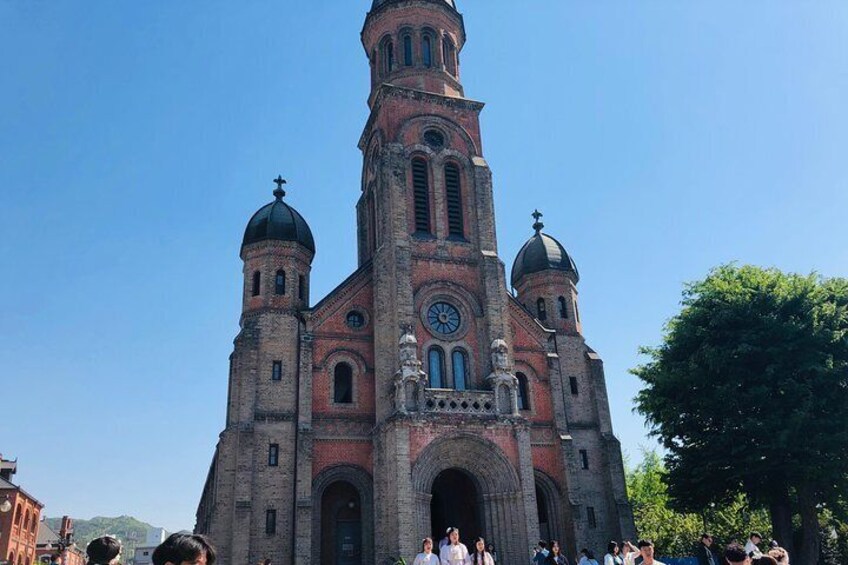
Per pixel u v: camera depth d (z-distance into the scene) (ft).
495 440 128.98
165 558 20.53
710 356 125.39
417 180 153.89
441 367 138.21
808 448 115.03
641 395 143.64
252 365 132.57
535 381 149.89
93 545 26.84
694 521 184.65
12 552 223.92
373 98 175.94
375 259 144.15
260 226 147.64
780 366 121.08
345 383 141.38
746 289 130.21
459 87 172.24
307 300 146.41
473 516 139.64
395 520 118.21
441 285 143.84
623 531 138.21
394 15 173.99
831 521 151.53
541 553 99.09
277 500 124.36
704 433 130.31
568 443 142.31
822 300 127.75
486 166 157.89
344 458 131.13
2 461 248.93
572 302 163.84
